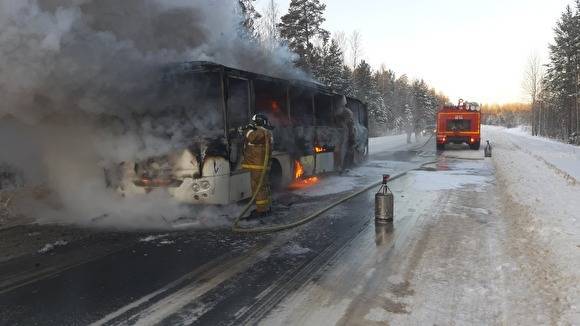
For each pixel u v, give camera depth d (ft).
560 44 179.22
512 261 16.43
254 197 24.13
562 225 20.01
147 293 14.21
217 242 19.99
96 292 14.33
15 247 19.12
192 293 14.19
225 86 23.79
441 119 83.97
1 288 14.70
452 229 21.97
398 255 17.81
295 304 13.25
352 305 13.10
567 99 174.60
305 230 22.12
